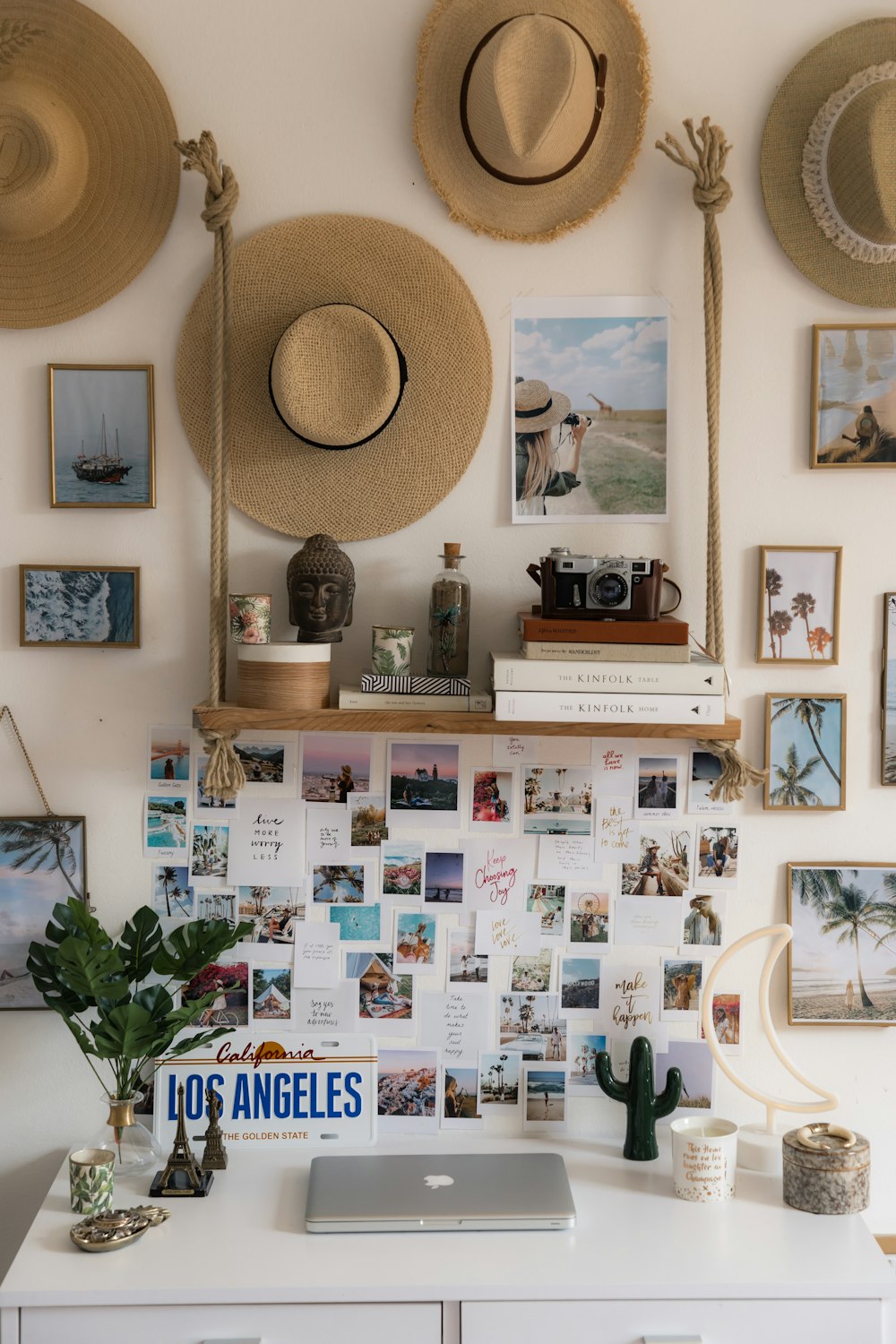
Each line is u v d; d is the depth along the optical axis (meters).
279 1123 1.67
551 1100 1.70
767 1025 1.62
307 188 1.66
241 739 1.68
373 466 1.68
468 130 1.62
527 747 1.69
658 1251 1.40
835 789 1.70
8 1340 1.33
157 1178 1.53
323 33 1.64
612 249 1.67
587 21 1.63
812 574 1.69
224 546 1.63
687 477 1.69
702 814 1.70
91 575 1.67
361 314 1.59
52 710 1.69
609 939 1.70
